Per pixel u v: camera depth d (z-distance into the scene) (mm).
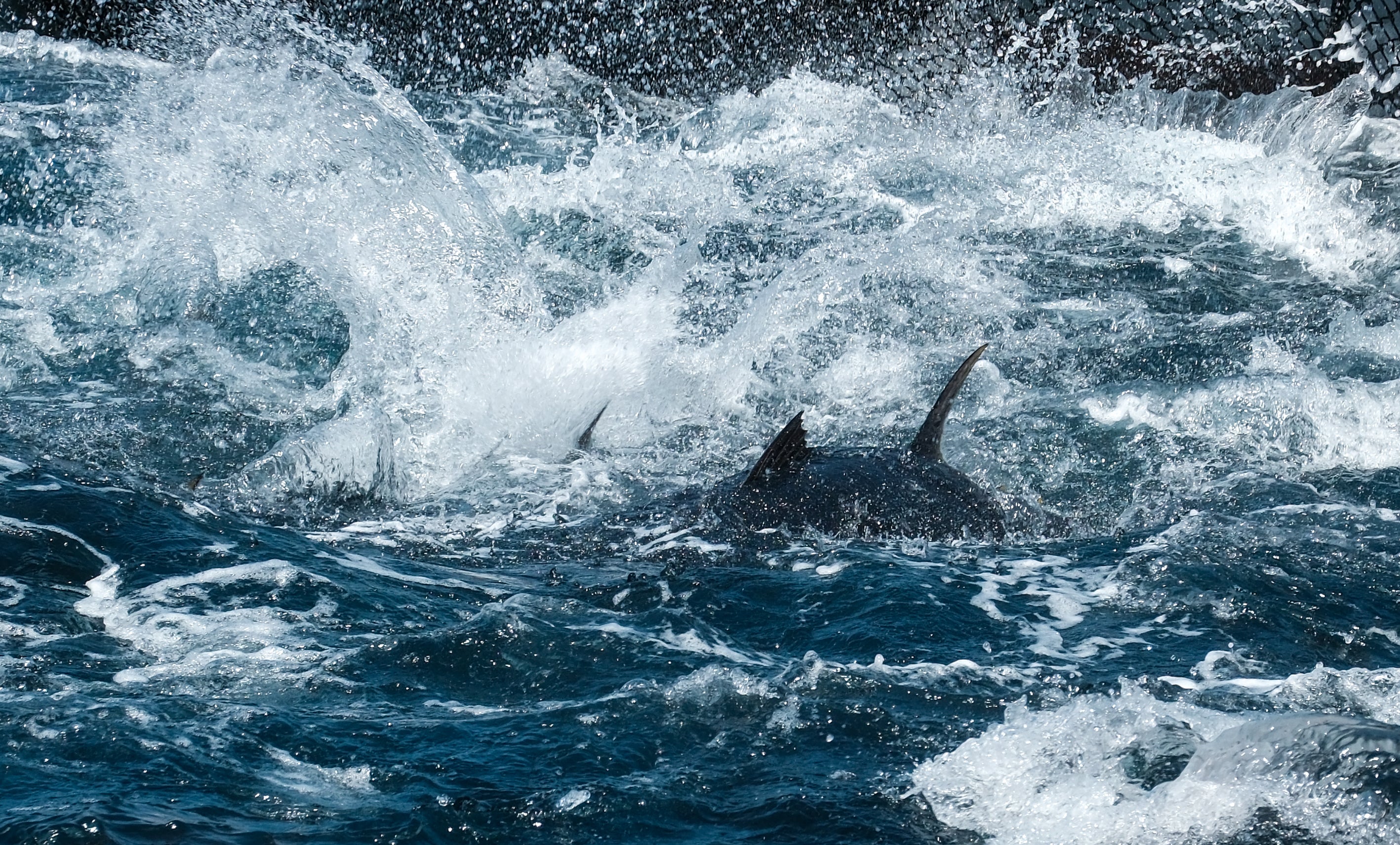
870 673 19203
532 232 49469
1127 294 44219
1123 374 37750
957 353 39375
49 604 20438
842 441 33625
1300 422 32938
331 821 15031
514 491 29266
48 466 25516
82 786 15250
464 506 28297
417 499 28672
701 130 63938
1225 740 15750
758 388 36781
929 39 70312
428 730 17266
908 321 41594
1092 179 56094
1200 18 68062
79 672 18281
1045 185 55750
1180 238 50062
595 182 55188
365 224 41812
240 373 34969
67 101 56969
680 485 30188
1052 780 15891
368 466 28438
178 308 37938
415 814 15203
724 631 21281
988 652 20578
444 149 45031
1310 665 20562
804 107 65625
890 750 17109
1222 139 61125
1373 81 63312
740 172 58156
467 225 42000
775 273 46000
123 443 30625
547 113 71688
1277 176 53875
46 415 31531
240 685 18234
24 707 16984
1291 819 14414
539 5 77625
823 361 38656
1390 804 14266
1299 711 18422
